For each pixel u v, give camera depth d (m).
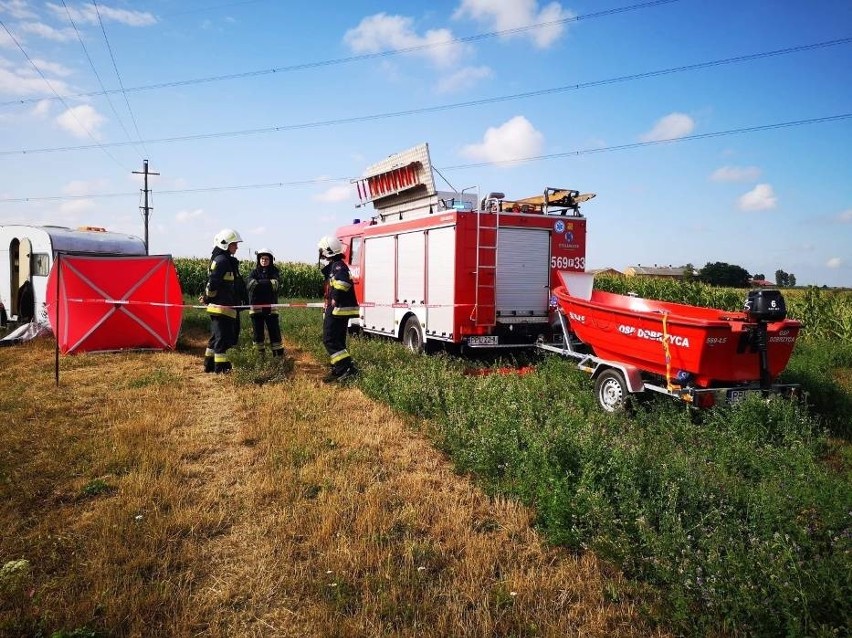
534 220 10.34
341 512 4.37
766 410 6.34
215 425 6.70
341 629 3.09
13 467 5.13
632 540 3.83
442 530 4.25
